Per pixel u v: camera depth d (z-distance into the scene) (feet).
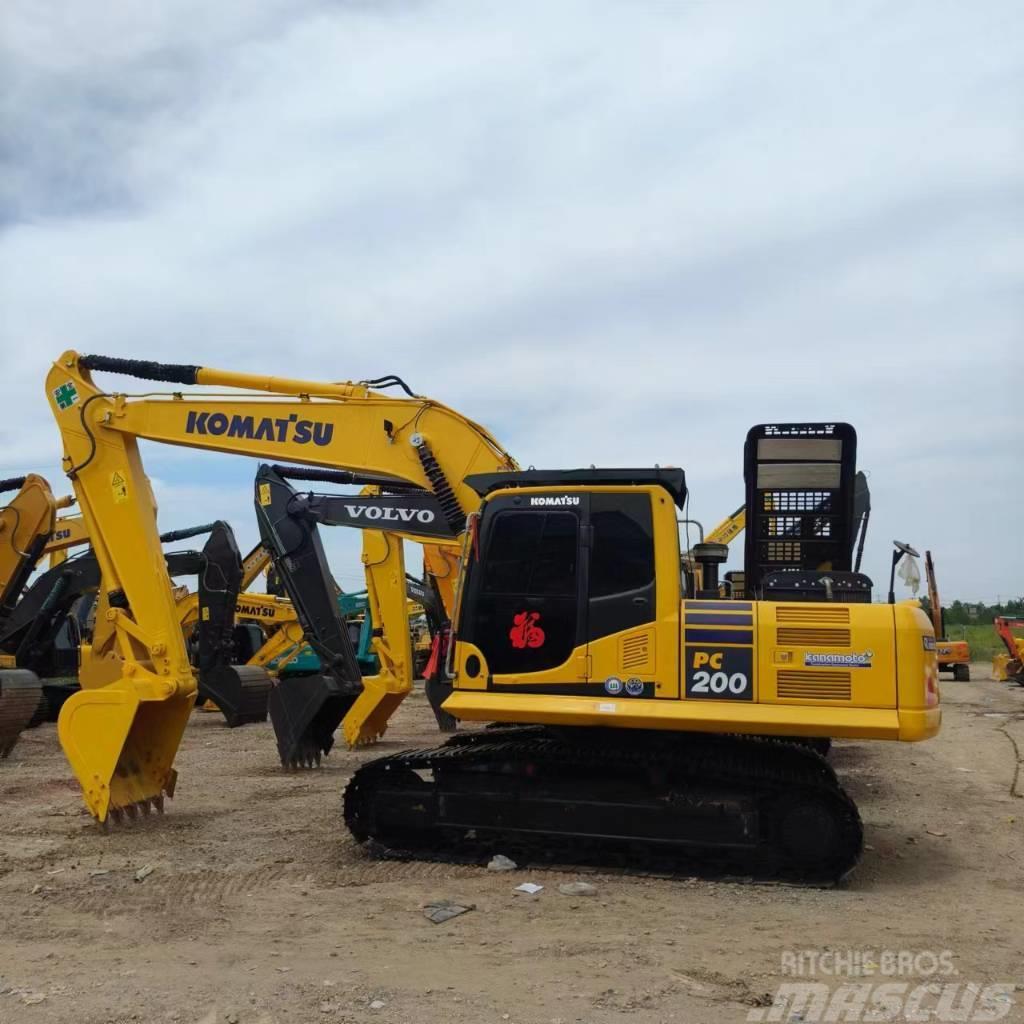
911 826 30.89
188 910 20.79
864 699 22.71
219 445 30.83
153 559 30.09
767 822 23.57
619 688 23.53
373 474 30.30
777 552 32.94
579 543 24.17
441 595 60.75
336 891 22.29
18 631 59.16
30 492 54.03
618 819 24.04
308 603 41.83
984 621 216.33
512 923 19.84
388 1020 14.92
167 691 28.68
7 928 19.54
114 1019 14.94
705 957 17.78
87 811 31.37
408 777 25.86
